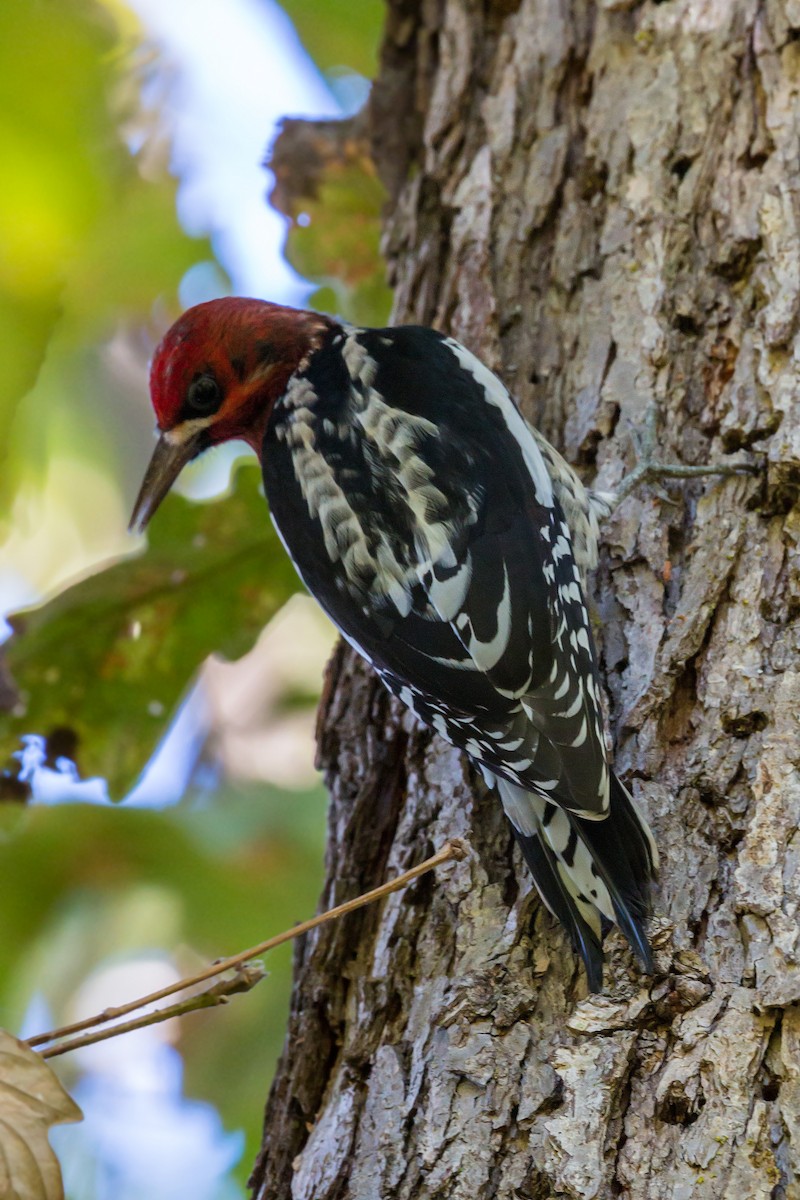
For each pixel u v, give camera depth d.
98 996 10.64
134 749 8.96
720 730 5.28
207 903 10.65
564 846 5.18
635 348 6.55
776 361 6.13
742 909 4.78
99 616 8.60
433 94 8.09
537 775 5.12
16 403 9.30
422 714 5.65
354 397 6.33
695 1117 4.45
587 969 4.84
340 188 9.18
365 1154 4.84
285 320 7.07
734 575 5.70
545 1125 4.55
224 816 10.98
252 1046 10.63
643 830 5.04
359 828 6.10
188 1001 4.48
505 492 5.82
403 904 5.52
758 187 6.63
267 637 13.26
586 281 6.93
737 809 5.07
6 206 8.99
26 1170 3.99
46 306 9.20
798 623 5.43
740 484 5.96
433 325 7.34
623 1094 4.56
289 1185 5.38
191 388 7.23
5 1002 10.51
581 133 7.33
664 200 6.84
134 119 10.50
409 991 5.30
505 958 5.10
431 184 7.73
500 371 6.89
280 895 10.75
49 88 8.92
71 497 12.82
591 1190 4.38
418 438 6.04
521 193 7.32
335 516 5.98
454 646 5.54
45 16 8.90
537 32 7.69
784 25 6.95
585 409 6.60
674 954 4.78
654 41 7.30
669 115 7.01
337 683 6.75
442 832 5.72
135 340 12.04
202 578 8.58
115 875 10.67
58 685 8.76
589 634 5.66
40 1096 4.07
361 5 10.42
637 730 5.47
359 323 9.72
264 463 6.53
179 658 8.80
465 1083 4.82
